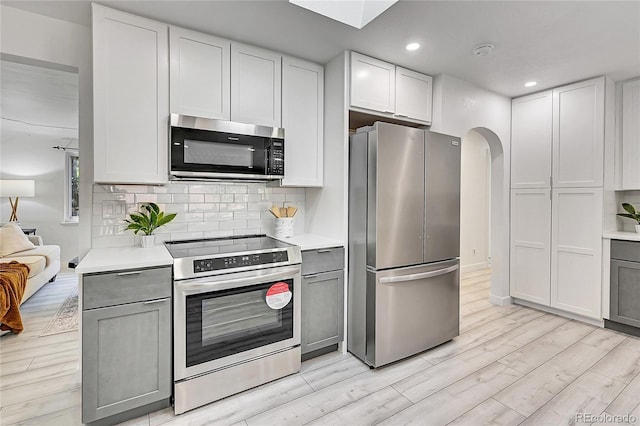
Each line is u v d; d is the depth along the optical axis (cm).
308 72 264
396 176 235
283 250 217
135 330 170
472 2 186
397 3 187
